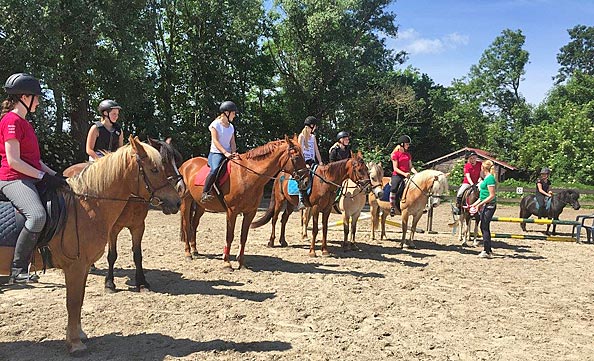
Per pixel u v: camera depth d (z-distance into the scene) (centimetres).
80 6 1928
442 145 4691
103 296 662
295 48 3362
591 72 7300
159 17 2884
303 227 1219
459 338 554
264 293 702
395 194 1107
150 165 511
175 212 529
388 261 972
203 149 2989
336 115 3822
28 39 1812
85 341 500
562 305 704
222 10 3056
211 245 1077
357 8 3319
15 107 424
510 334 573
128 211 654
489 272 909
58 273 791
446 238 1327
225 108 832
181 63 3116
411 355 499
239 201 815
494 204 1057
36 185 436
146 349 490
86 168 489
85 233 458
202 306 632
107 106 698
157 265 859
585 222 1850
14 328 535
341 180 964
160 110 3031
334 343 524
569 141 3341
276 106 3675
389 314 634
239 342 517
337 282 783
